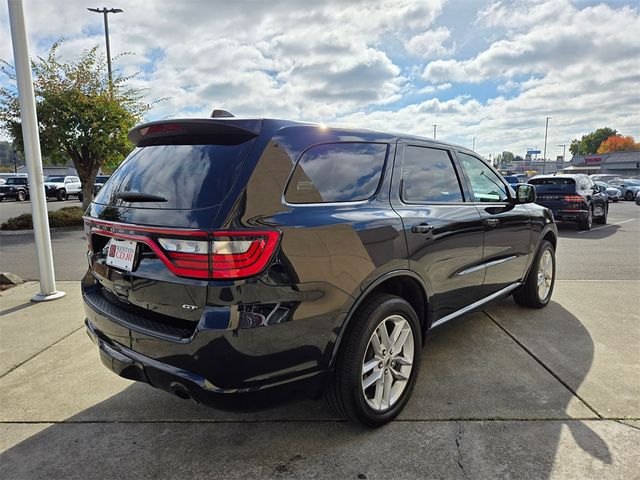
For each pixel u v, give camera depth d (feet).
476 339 12.84
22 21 15.99
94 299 8.74
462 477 7.14
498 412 8.97
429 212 9.74
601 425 8.50
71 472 7.41
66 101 42.86
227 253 6.35
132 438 8.34
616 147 336.29
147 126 8.24
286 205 7.07
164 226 6.76
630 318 14.65
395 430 8.44
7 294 18.21
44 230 17.16
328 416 8.99
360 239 7.86
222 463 7.59
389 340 8.70
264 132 7.31
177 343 6.70
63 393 10.05
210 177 6.89
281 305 6.76
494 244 12.24
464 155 12.16
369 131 9.23
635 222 48.06
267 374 6.78
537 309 15.66
